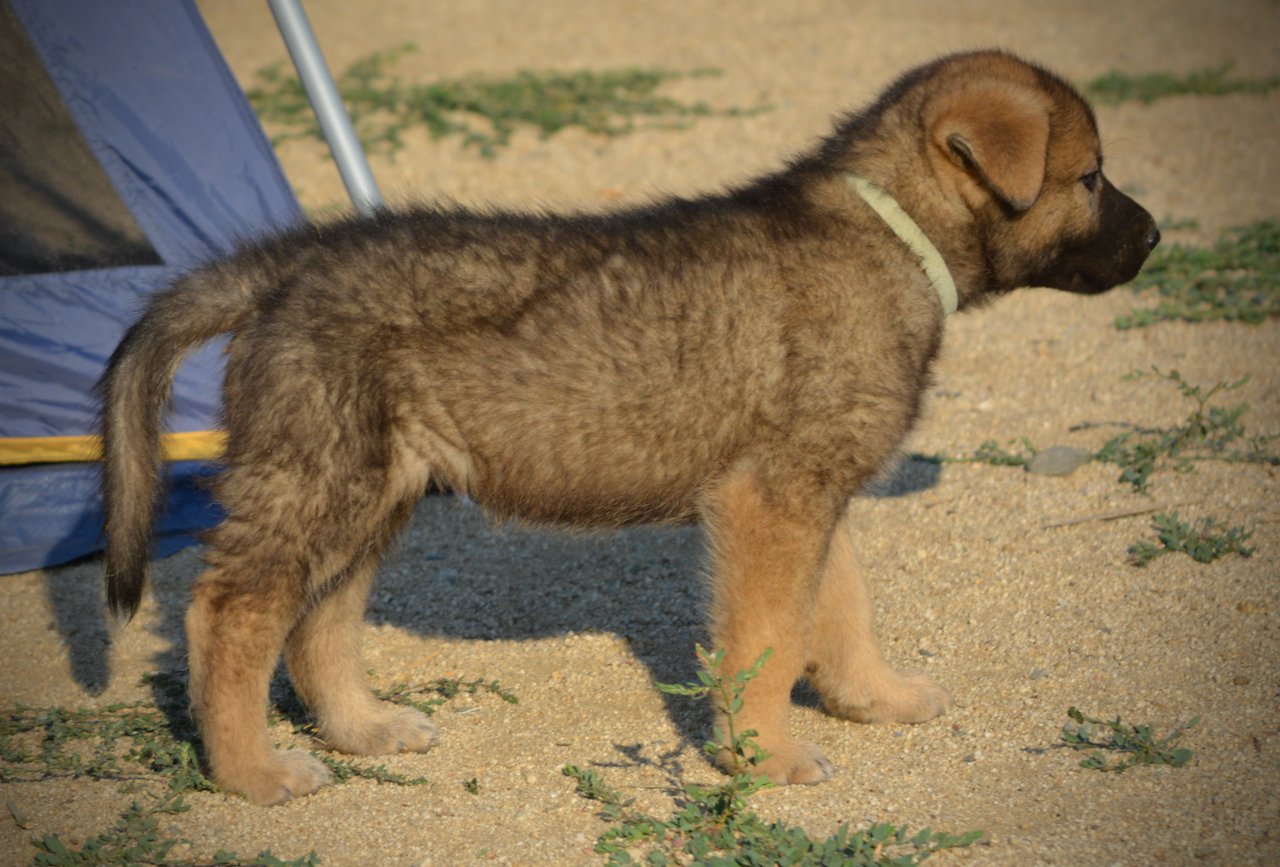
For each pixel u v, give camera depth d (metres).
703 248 4.12
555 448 4.09
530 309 4.04
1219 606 4.90
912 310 4.19
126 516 4.14
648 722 4.52
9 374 5.98
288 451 3.92
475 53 15.33
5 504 5.93
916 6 17.55
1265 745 4.01
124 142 6.21
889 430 4.11
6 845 3.85
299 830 3.89
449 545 6.12
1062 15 17.08
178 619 5.49
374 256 4.07
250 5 17.38
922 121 4.31
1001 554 5.52
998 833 3.66
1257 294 8.37
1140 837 3.59
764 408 4.02
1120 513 5.73
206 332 4.14
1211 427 6.48
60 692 4.91
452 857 3.71
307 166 11.18
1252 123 12.69
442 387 4.04
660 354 4.04
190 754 4.25
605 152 11.73
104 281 6.14
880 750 4.25
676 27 16.66
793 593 4.02
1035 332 8.18
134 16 6.29
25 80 6.07
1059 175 4.44
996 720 4.34
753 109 13.06
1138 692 4.41
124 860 3.66
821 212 4.23
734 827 3.66
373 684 4.91
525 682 4.89
